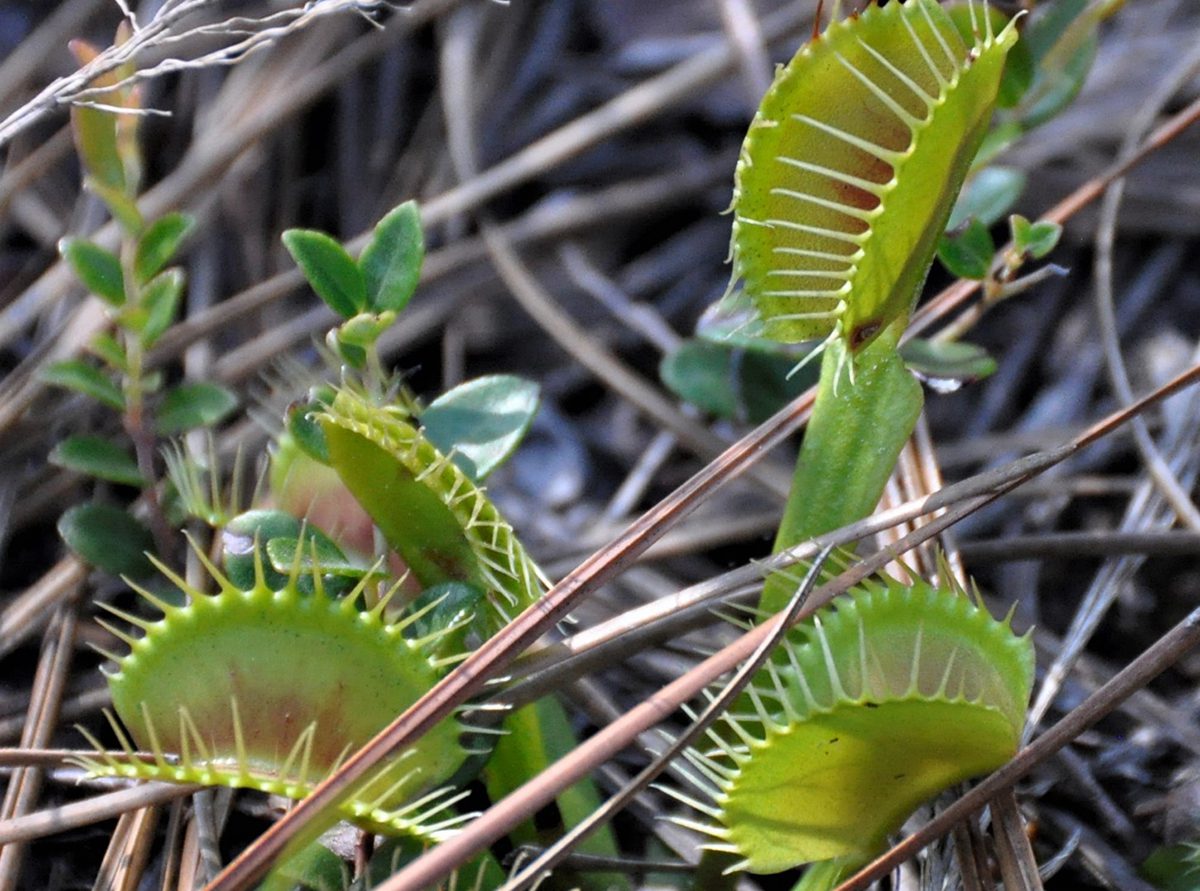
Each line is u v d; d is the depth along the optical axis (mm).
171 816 270
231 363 336
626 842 278
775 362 308
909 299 253
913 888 261
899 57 248
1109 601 288
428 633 256
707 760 248
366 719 249
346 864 260
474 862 257
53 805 277
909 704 241
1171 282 370
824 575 260
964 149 245
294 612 246
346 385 262
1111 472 328
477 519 258
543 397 366
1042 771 277
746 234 252
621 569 259
